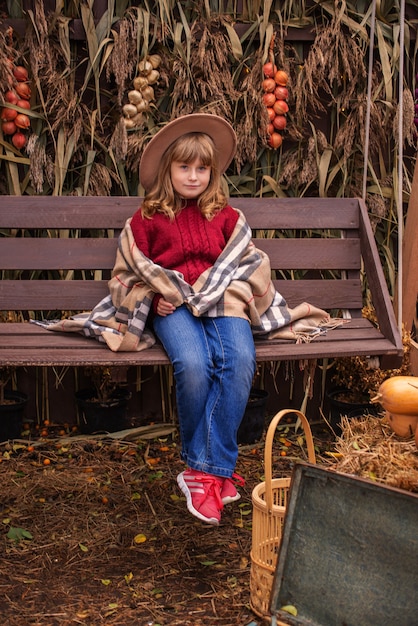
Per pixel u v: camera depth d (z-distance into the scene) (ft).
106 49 9.86
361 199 9.49
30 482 8.83
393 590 5.16
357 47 10.23
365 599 5.28
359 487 5.24
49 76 9.84
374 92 10.51
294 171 10.45
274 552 6.25
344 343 8.10
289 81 10.45
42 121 10.09
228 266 8.06
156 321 7.88
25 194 10.36
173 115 10.15
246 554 7.30
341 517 5.35
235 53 10.12
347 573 5.35
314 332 8.38
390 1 10.55
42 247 8.89
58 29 9.92
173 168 8.09
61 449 9.80
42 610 6.36
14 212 8.89
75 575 6.91
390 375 9.80
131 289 8.11
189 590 6.70
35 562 7.11
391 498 5.11
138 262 7.95
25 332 8.27
